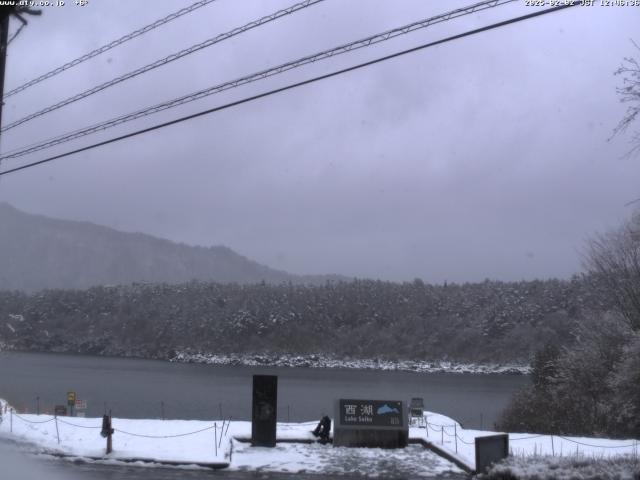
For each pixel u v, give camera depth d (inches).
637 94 557.9
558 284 4963.1
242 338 5625.0
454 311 5447.8
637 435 1178.0
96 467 707.4
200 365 5201.8
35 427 890.7
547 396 1448.1
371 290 5920.3
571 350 1510.8
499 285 5590.6
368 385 3649.1
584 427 1283.2
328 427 860.6
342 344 5447.8
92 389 3139.8
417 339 5285.4
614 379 1224.8
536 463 666.2
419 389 3422.7
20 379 3641.7
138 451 771.4
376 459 778.8
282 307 5797.2
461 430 1034.1
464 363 4877.0
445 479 687.7
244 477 685.9
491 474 653.9
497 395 3083.2
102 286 7111.2
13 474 559.2
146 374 4224.9
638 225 1242.6
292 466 735.1
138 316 6200.8
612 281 1459.2
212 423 965.8
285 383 3742.6
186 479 664.4
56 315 6520.7
